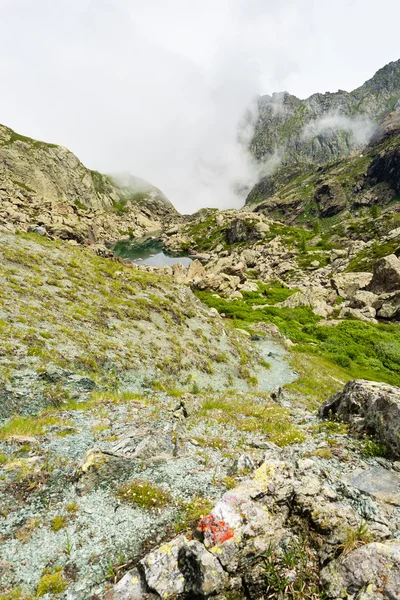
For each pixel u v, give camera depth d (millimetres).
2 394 13773
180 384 21578
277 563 5980
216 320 35000
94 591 5926
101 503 8266
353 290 71062
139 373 20219
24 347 16828
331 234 170250
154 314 28875
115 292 29469
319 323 52250
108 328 23250
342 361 37250
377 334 46531
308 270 115812
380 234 142250
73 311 22984
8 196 169000
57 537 7234
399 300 58219
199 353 26641
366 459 10320
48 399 14805
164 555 6000
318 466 9141
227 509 6609
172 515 7797
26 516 7836
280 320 52906
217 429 13891
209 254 188000
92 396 16219
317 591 5535
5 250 27391
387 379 34375
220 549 5918
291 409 19281
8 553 6797
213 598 5387
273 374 29406
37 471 9453
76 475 9164
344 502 7684
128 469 9594
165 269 94750
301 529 6680
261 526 6402
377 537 6383
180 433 12477
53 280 26078
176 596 5422
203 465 10117
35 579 6258
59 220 144250
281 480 7594
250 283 94062
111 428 13109
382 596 4965
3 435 11727
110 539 7145
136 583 5793
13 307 19984
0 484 8773
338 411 13859
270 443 12086
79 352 18578
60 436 11938
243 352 30969
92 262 34531
